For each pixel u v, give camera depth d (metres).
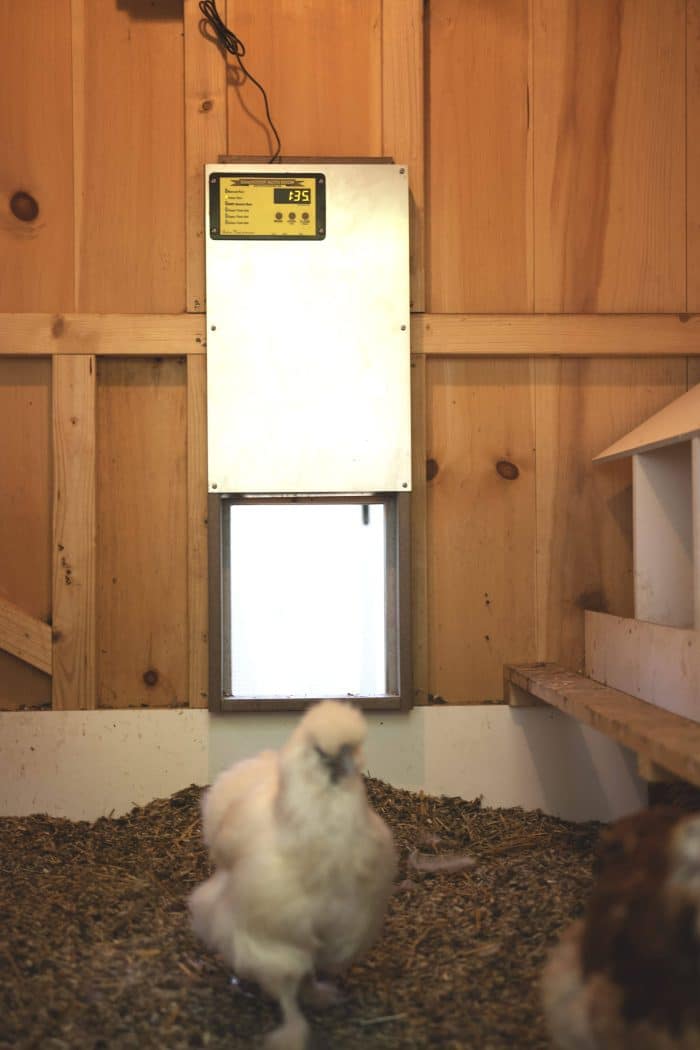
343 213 1.29
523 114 1.34
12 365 1.32
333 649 1.33
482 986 0.82
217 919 0.77
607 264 1.34
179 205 1.32
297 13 1.32
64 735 1.29
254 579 1.32
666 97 1.34
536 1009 0.77
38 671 1.31
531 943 0.90
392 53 1.32
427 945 0.90
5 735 1.29
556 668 1.30
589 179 1.34
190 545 1.31
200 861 1.11
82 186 1.31
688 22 1.35
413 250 1.32
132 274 1.31
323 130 1.32
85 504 1.30
